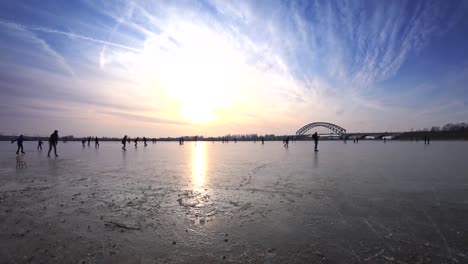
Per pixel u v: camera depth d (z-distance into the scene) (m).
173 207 4.94
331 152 22.45
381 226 3.87
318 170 10.02
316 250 3.12
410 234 3.55
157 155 19.83
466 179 7.69
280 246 3.23
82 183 7.40
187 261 2.87
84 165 12.08
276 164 12.49
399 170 9.76
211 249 3.16
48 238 3.45
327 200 5.38
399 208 4.75
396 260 2.85
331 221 4.11
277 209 4.78
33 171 9.84
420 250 3.08
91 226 3.91
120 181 7.74
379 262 2.81
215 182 7.56
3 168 10.73
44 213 4.53
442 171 9.38
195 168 11.02
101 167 11.30
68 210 4.72
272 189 6.52
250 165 12.12
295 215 4.43
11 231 3.68
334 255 2.99
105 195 5.91
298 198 5.57
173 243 3.33
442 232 3.61
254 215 4.45
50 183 7.37
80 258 2.91
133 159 15.84
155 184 7.27
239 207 4.94
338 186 6.82
